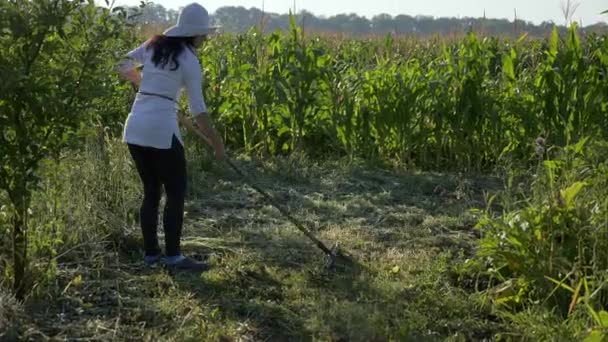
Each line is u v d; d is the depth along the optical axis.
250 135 10.59
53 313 5.19
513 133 9.84
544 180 5.95
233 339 4.89
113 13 5.07
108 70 5.26
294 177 9.10
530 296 5.38
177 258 6.11
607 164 5.91
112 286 5.66
